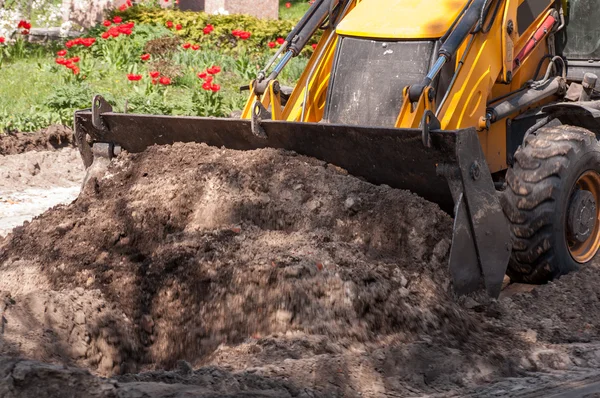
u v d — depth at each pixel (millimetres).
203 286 8523
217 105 21672
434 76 9805
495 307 9328
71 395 6312
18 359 6672
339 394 7113
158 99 21703
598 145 10523
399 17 10695
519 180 10094
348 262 8672
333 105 10773
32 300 7895
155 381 6988
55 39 30453
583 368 8109
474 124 10281
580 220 10492
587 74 11438
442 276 9172
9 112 21000
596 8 12289
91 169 11539
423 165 9273
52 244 9539
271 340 7934
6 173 17328
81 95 21484
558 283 10133
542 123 10828
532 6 11453
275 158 10117
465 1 10664
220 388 6828
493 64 10570
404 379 7527
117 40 26234
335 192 9711
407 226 9367
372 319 8266
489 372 7832
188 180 10055
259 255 8688
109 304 8430
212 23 29250
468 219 9180
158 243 9531
